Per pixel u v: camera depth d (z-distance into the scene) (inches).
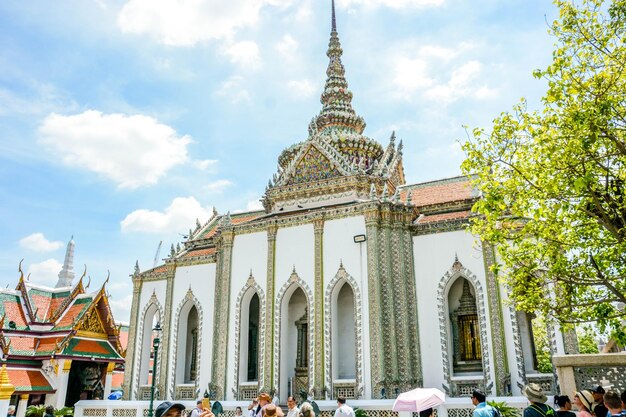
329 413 895.7
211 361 1173.1
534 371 994.1
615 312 584.7
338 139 1358.3
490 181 608.4
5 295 1341.0
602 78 534.9
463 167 625.0
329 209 1087.0
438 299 1013.8
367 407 874.1
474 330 1026.7
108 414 1128.2
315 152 1250.6
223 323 1132.5
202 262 1275.8
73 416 1186.6
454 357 1017.5
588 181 490.0
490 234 611.8
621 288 577.3
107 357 1350.9
